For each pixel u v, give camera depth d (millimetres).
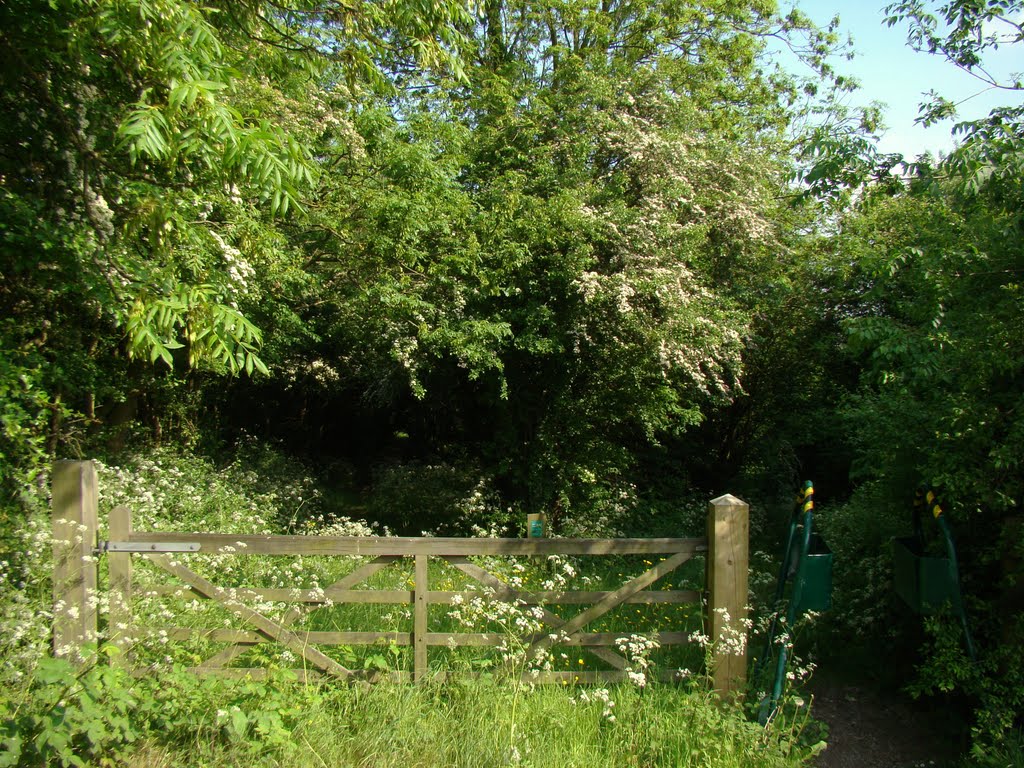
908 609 4770
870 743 4074
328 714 3480
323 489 10227
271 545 3768
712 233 9617
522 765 3199
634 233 8156
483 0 5246
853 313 10469
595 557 7492
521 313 8062
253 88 6562
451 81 10328
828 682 4770
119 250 4684
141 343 3471
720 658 3877
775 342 10953
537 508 8961
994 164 3986
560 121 9203
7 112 4605
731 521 3885
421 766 3229
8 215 4406
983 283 4219
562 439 9047
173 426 9508
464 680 3643
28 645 3615
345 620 4652
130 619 3658
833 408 11086
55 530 3650
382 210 7188
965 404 3912
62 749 2730
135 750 3105
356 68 4934
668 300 8008
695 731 3514
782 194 10891
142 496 6082
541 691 3799
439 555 3846
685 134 9531
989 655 3775
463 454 10227
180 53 3352
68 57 4246
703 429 11812
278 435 12578
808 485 4293
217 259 5656
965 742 4035
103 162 4566
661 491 10492
